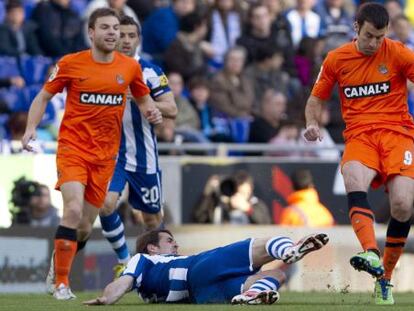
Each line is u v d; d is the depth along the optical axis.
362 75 25.27
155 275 24.78
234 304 23.55
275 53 50.88
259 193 42.00
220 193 41.72
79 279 38.00
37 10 48.34
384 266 25.53
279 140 47.16
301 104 49.88
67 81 27.22
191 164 41.62
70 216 27.08
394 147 24.95
